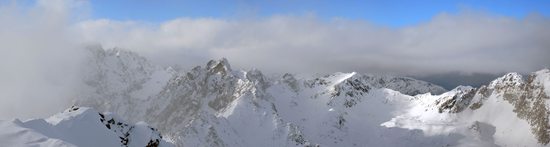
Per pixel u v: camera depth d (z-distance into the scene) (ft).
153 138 339.57
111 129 312.09
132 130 332.80
